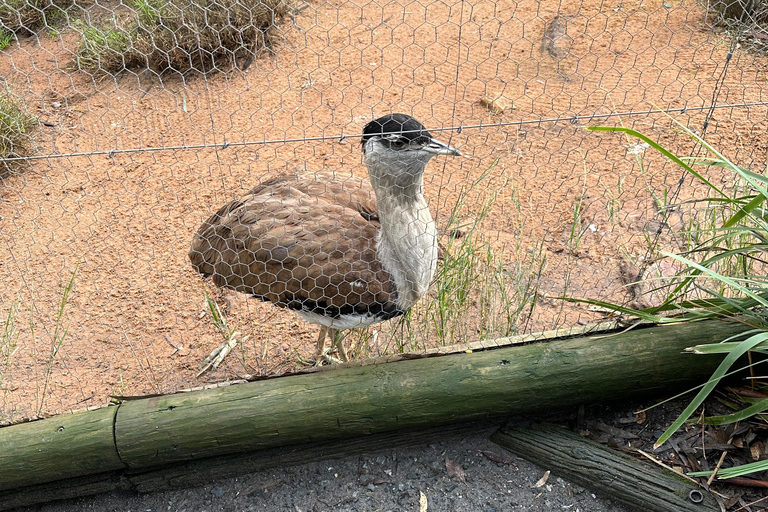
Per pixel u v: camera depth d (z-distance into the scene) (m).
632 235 2.00
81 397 1.77
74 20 2.54
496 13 2.89
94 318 1.94
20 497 1.58
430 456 1.61
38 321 1.93
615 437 1.58
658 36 2.61
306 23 2.82
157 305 1.97
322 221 1.62
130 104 2.56
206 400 1.55
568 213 2.09
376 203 1.63
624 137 2.28
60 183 2.29
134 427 1.53
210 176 2.21
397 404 1.55
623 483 1.51
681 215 1.94
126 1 2.64
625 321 1.62
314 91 2.54
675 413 1.58
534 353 1.57
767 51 2.43
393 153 1.50
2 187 2.29
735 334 1.54
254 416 1.54
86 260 2.07
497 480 1.57
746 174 1.52
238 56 2.62
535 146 2.29
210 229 1.72
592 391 1.56
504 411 1.57
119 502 1.61
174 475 1.60
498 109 2.42
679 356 1.54
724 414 1.56
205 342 1.89
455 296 1.82
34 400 1.76
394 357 1.61
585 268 1.95
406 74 2.60
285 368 1.83
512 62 2.62
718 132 2.22
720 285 1.73
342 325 1.66
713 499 1.47
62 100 2.58
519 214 1.99
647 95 2.39
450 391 1.55
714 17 2.56
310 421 1.55
